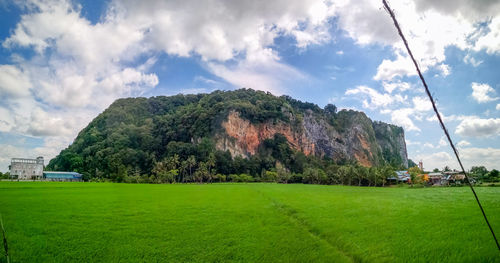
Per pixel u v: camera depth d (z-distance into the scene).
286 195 47.50
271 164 193.00
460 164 5.41
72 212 26.34
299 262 13.21
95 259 13.84
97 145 188.38
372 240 16.41
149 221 22.36
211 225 20.94
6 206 29.80
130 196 43.28
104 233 18.53
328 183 146.50
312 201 36.75
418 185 96.44
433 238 16.52
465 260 12.85
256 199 39.81
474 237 16.44
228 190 62.31
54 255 14.47
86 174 152.62
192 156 165.12
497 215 23.11
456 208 28.00
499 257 12.93
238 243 16.19
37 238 17.30
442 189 68.62
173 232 18.78
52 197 38.97
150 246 15.73
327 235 17.77
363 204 33.00
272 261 13.36
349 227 19.58
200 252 14.72
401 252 14.25
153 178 145.50
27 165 139.75
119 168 145.38
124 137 196.25
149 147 196.50
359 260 13.54
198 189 66.12
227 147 197.12
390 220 22.05
